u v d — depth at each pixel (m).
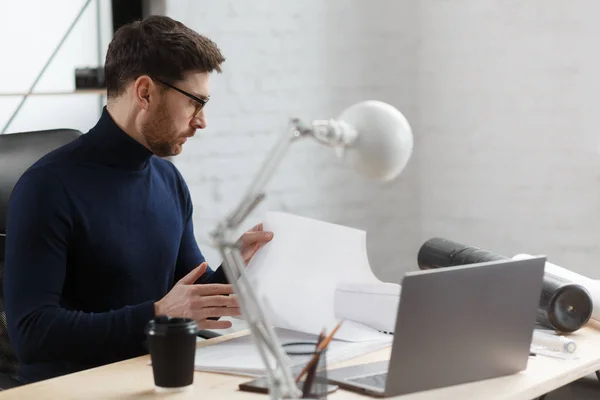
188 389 1.56
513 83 3.82
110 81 2.17
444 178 4.05
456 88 3.98
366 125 1.35
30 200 2.04
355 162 1.36
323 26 3.84
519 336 1.63
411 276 1.46
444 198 4.06
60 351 1.92
